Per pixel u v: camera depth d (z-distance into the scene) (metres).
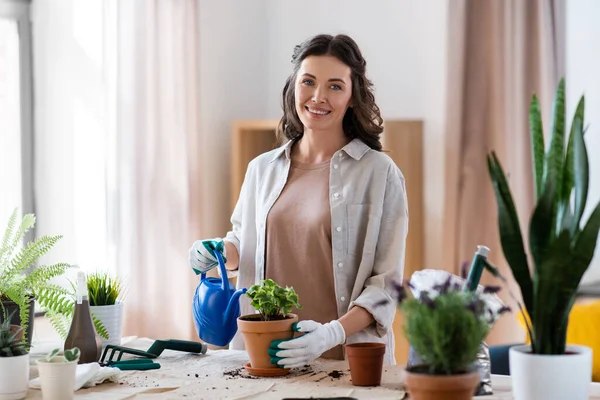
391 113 5.05
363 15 5.12
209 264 2.37
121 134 4.08
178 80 4.34
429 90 4.93
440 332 1.49
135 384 1.96
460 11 4.64
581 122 1.71
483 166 4.66
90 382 1.93
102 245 4.12
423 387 1.50
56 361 1.81
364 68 2.46
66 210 4.06
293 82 2.52
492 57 4.62
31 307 2.30
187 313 4.30
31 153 3.99
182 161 4.34
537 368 1.65
